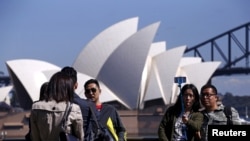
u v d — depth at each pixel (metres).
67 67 7.32
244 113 125.69
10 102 84.56
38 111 6.04
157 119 52.88
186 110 7.96
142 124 53.00
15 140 34.97
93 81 8.27
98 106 8.15
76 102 7.03
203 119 7.72
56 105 6.00
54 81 6.11
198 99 7.98
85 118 7.07
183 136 7.82
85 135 7.05
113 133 7.90
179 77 8.47
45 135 6.04
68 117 5.95
